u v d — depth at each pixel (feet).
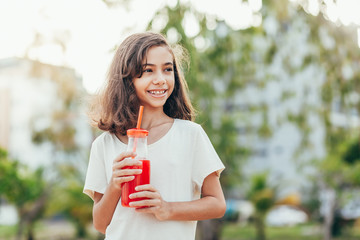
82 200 41.78
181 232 5.19
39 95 47.65
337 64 21.47
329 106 23.56
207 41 22.11
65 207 42.70
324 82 22.71
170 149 5.40
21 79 61.11
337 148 25.55
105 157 5.62
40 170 40.52
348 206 51.11
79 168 40.75
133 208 5.23
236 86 24.99
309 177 50.14
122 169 4.87
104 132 5.80
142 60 5.34
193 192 5.60
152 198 4.88
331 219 49.11
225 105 26.89
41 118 37.06
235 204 60.54
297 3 19.58
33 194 39.40
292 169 68.03
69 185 41.19
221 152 26.58
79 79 28.68
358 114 23.53
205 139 5.68
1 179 37.91
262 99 27.07
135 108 5.57
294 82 25.09
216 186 5.55
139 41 5.49
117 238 5.20
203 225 35.47
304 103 24.70
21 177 38.93
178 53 6.77
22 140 62.69
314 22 19.97
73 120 36.52
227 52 22.77
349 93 22.43
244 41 23.18
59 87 29.45
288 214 61.72
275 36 21.91
